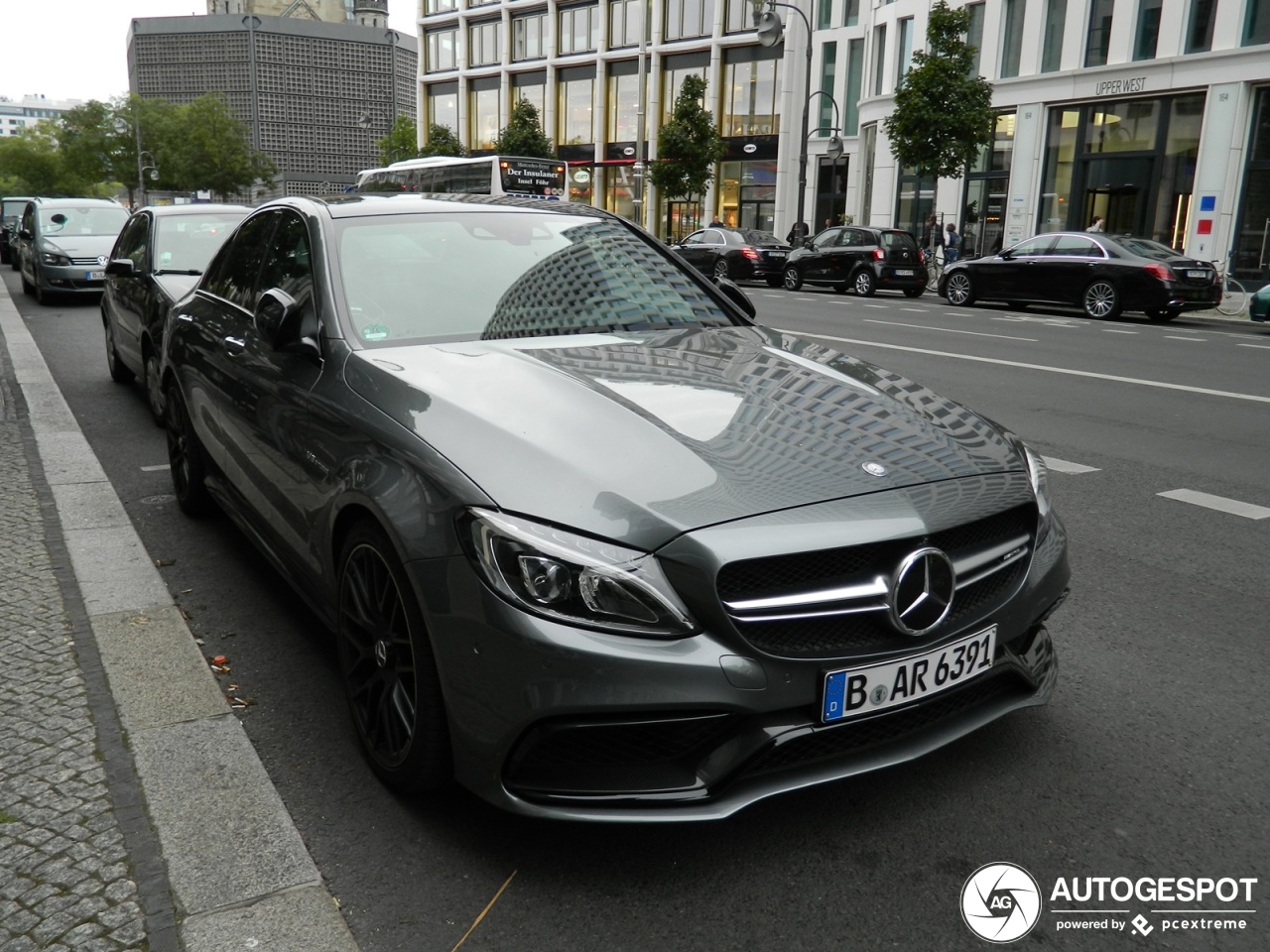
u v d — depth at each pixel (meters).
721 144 40.19
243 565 4.44
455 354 3.08
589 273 3.79
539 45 56.16
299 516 3.14
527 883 2.36
